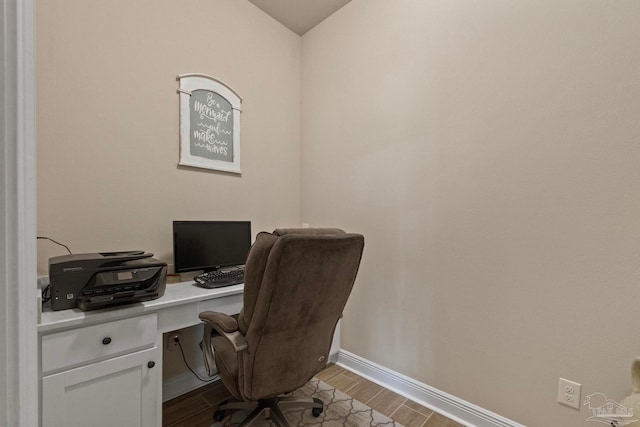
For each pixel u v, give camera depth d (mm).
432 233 1741
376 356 2018
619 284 1168
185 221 1806
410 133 1851
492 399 1500
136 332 1229
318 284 1180
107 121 1582
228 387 1242
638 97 1133
